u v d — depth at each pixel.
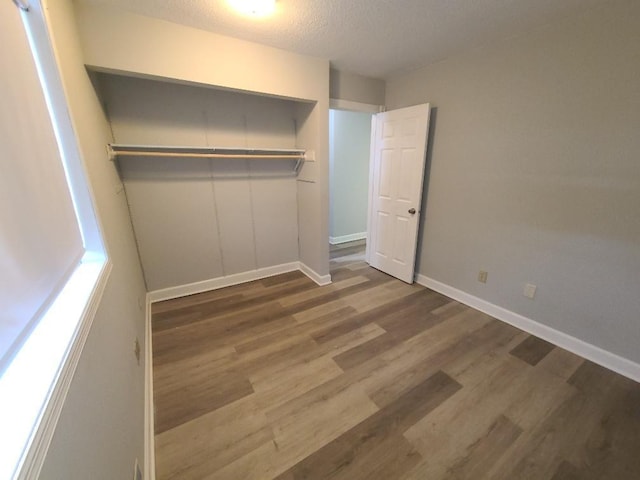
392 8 1.69
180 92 2.49
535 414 1.52
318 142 2.75
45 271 0.80
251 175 3.02
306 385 1.72
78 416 0.63
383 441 1.37
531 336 2.20
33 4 0.95
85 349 0.73
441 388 1.69
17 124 0.77
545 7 1.67
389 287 3.08
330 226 4.83
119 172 2.33
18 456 0.41
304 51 2.35
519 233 2.21
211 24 1.90
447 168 2.66
